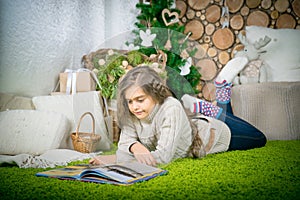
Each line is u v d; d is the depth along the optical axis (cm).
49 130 174
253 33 295
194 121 153
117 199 99
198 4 323
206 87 158
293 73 281
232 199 100
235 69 268
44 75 221
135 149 135
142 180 118
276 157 166
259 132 200
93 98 162
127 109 134
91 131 173
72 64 248
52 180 121
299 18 309
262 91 244
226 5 319
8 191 109
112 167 126
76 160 161
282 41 288
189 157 159
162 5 242
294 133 240
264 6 313
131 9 285
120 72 144
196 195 103
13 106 192
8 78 197
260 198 100
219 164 147
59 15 232
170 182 117
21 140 170
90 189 109
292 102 242
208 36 323
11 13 197
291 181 121
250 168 141
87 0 261
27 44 208
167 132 136
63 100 194
